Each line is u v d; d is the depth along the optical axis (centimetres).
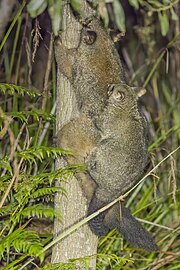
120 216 1020
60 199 979
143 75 1622
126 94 976
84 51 999
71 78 985
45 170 1218
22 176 960
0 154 1208
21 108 1383
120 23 752
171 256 1158
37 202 1130
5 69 1503
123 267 1130
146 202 1320
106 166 971
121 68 1039
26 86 1412
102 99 984
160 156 1370
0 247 826
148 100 1728
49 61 1209
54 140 1006
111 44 1030
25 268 1112
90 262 990
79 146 974
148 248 1048
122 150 966
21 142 1266
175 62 1730
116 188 977
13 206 921
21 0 1291
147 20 1540
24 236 832
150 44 1609
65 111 984
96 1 855
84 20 995
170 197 1277
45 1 720
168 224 1288
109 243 1146
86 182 981
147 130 1026
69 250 981
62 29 928
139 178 1100
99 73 1003
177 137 1513
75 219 980
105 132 973
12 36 1571
